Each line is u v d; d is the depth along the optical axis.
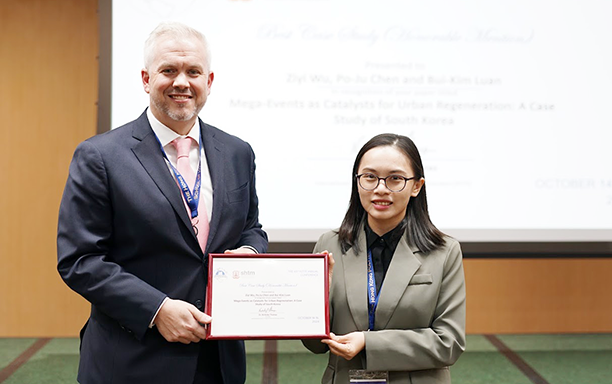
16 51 3.38
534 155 2.97
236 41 2.89
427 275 1.34
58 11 3.40
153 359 1.34
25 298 3.41
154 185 1.37
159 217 1.36
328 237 1.49
